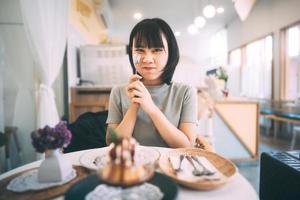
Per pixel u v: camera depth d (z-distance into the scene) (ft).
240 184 1.82
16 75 5.90
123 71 8.50
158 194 1.55
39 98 5.65
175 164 2.10
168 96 3.23
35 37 5.24
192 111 3.16
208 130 7.52
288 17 13.02
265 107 13.38
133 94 2.76
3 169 5.63
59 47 6.05
